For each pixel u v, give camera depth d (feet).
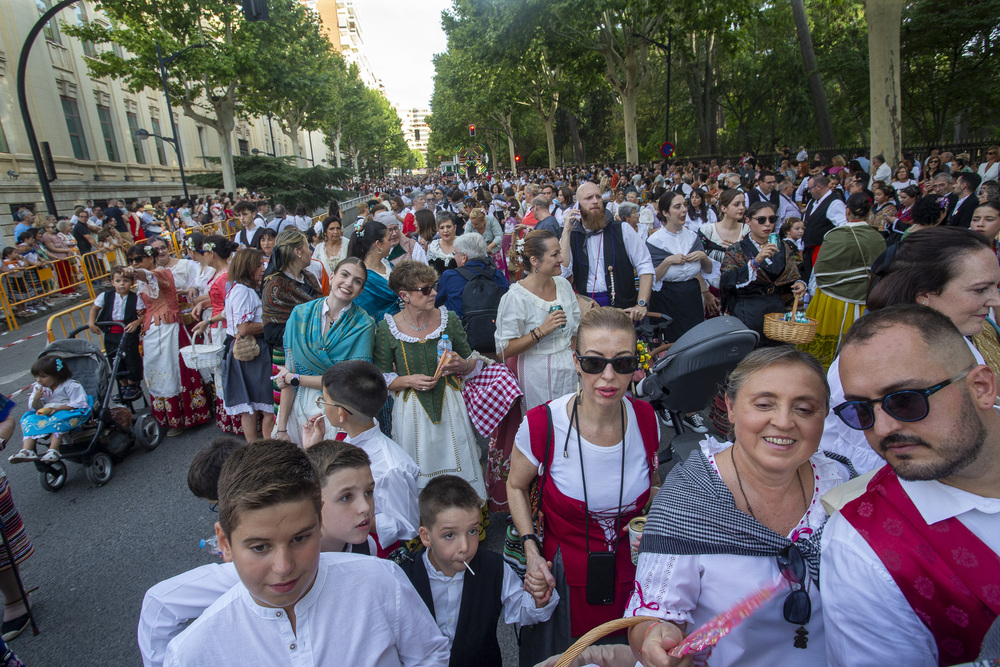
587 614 7.29
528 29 87.56
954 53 89.76
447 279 16.02
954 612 3.93
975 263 6.57
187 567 12.77
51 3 78.13
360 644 5.06
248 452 4.80
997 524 3.98
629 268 15.46
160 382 19.25
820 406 4.83
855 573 4.24
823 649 5.03
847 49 103.04
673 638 4.67
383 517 9.02
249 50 86.38
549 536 7.62
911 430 4.03
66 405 16.05
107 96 90.74
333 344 11.74
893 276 7.12
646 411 7.49
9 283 39.86
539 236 11.75
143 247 18.92
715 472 5.38
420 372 11.64
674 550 5.03
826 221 23.54
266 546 4.49
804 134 121.29
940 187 29.35
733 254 16.34
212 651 4.75
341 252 23.29
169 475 16.98
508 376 12.17
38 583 12.42
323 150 274.77
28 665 10.16
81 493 16.28
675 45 97.40
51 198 46.57
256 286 15.75
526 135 231.50
